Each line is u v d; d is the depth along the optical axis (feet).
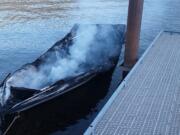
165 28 76.59
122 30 57.26
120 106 29.73
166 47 48.62
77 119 37.73
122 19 84.23
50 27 76.84
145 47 62.49
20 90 35.35
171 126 26.58
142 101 30.86
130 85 34.58
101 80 46.29
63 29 75.46
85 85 42.83
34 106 36.24
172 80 36.17
